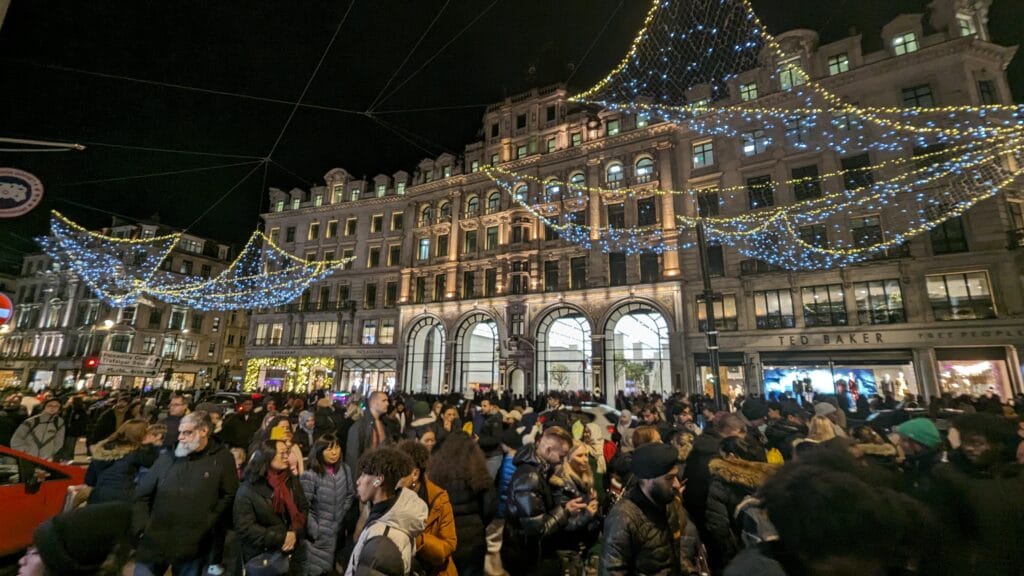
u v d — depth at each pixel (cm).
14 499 584
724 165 2752
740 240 2589
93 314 5275
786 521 150
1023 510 207
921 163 2227
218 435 616
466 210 3662
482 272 3459
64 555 169
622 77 2317
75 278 5562
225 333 5875
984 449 272
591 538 434
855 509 138
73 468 677
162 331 5244
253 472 428
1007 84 2300
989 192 1989
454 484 443
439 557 349
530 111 3547
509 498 405
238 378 5300
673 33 1889
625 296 2838
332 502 508
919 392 2078
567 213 3222
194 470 445
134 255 5253
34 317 5738
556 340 3366
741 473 379
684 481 489
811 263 2394
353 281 4028
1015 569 192
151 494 449
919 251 2180
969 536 200
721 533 399
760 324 2498
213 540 452
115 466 545
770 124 2647
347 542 589
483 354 3697
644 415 972
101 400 1598
